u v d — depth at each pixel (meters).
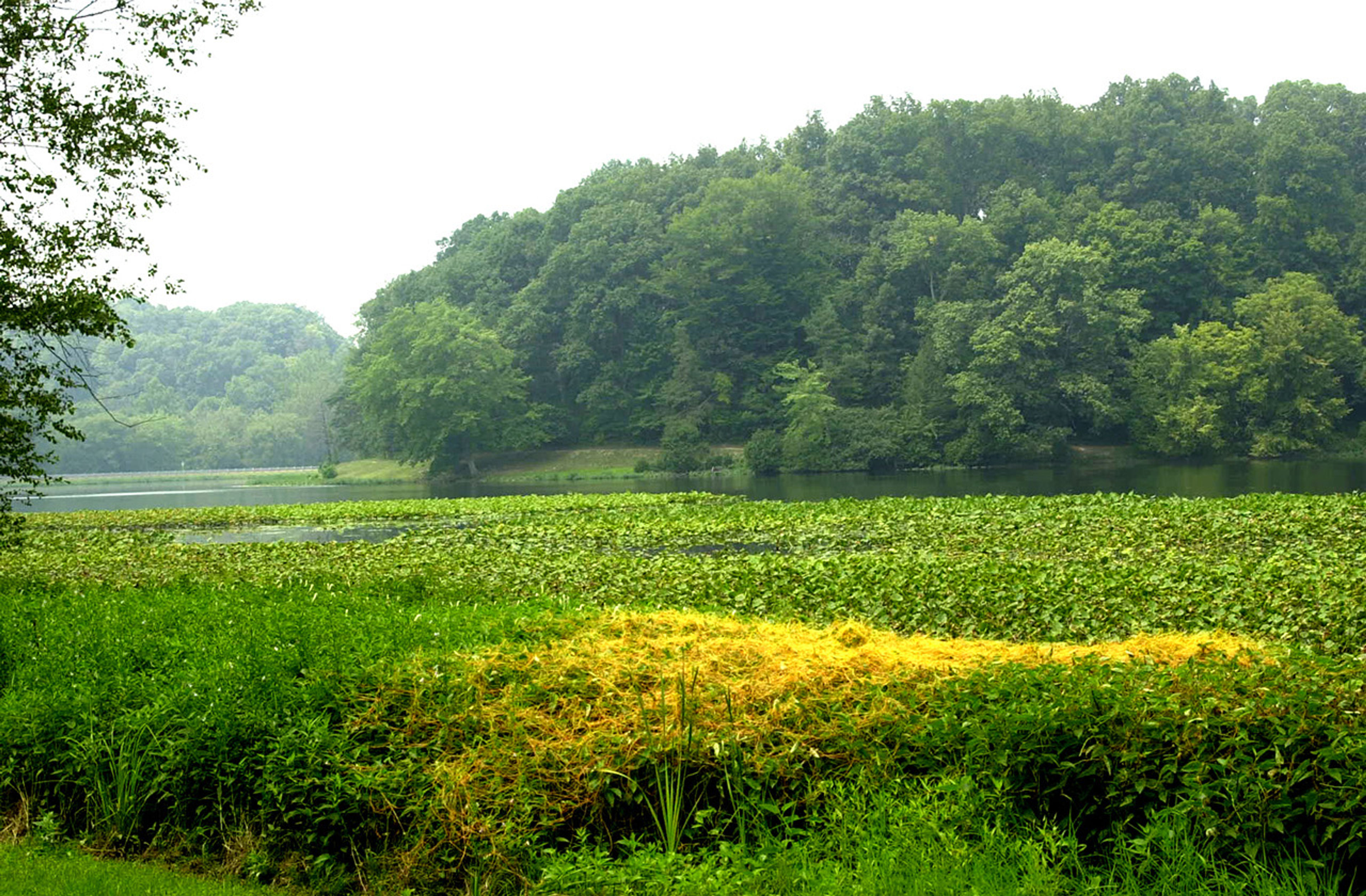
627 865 6.30
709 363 84.12
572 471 79.94
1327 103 90.88
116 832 7.75
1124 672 6.61
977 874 5.67
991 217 83.56
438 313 81.38
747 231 83.44
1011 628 12.56
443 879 6.71
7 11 16.09
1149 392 68.75
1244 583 13.53
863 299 83.12
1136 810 6.05
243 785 7.50
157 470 124.31
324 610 11.38
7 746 8.34
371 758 7.35
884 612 13.34
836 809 6.31
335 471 92.75
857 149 94.06
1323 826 5.58
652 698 7.47
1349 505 25.94
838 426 72.06
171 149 17.48
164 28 17.06
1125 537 22.14
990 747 6.36
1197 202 84.38
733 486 63.16
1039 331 67.62
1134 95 91.88
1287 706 5.93
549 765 6.93
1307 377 68.44
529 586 16.95
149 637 10.37
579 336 87.25
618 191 98.69
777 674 7.68
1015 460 70.62
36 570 21.98
